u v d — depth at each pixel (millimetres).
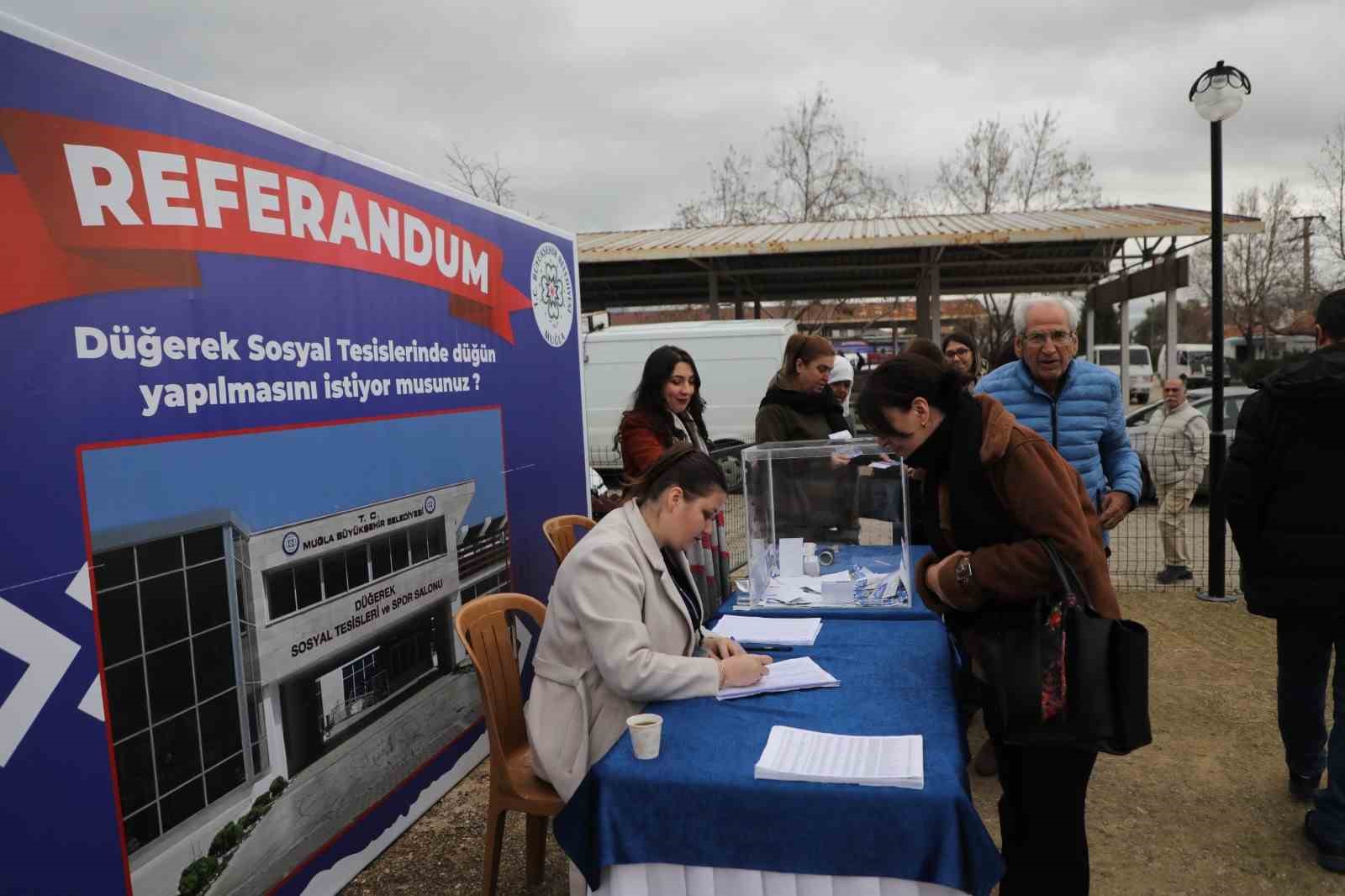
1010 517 1921
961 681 2572
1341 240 23188
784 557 3229
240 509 2281
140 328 1981
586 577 2137
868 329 34625
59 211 1791
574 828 1875
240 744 2287
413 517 3066
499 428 3709
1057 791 1886
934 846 1617
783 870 1699
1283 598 2686
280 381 2422
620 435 3836
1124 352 14203
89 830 1858
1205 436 6035
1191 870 2746
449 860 2869
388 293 2916
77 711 1832
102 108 1891
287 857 2461
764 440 4395
